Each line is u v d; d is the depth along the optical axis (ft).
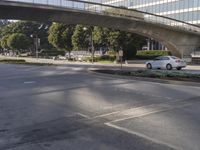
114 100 43.65
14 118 32.94
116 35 205.16
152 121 30.83
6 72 106.32
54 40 278.05
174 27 198.29
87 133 26.73
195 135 25.75
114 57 225.35
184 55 212.02
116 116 33.37
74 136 25.85
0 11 130.41
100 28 212.02
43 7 135.13
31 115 34.30
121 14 171.73
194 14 256.11
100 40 214.69
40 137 25.70
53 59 274.16
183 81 65.26
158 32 198.59
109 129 27.91
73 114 34.53
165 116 33.17
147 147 22.67
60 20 152.46
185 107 38.42
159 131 27.02
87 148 22.65
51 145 23.53
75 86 60.80
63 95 48.83
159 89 55.98
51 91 53.78
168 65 127.44
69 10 144.87
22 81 73.00
